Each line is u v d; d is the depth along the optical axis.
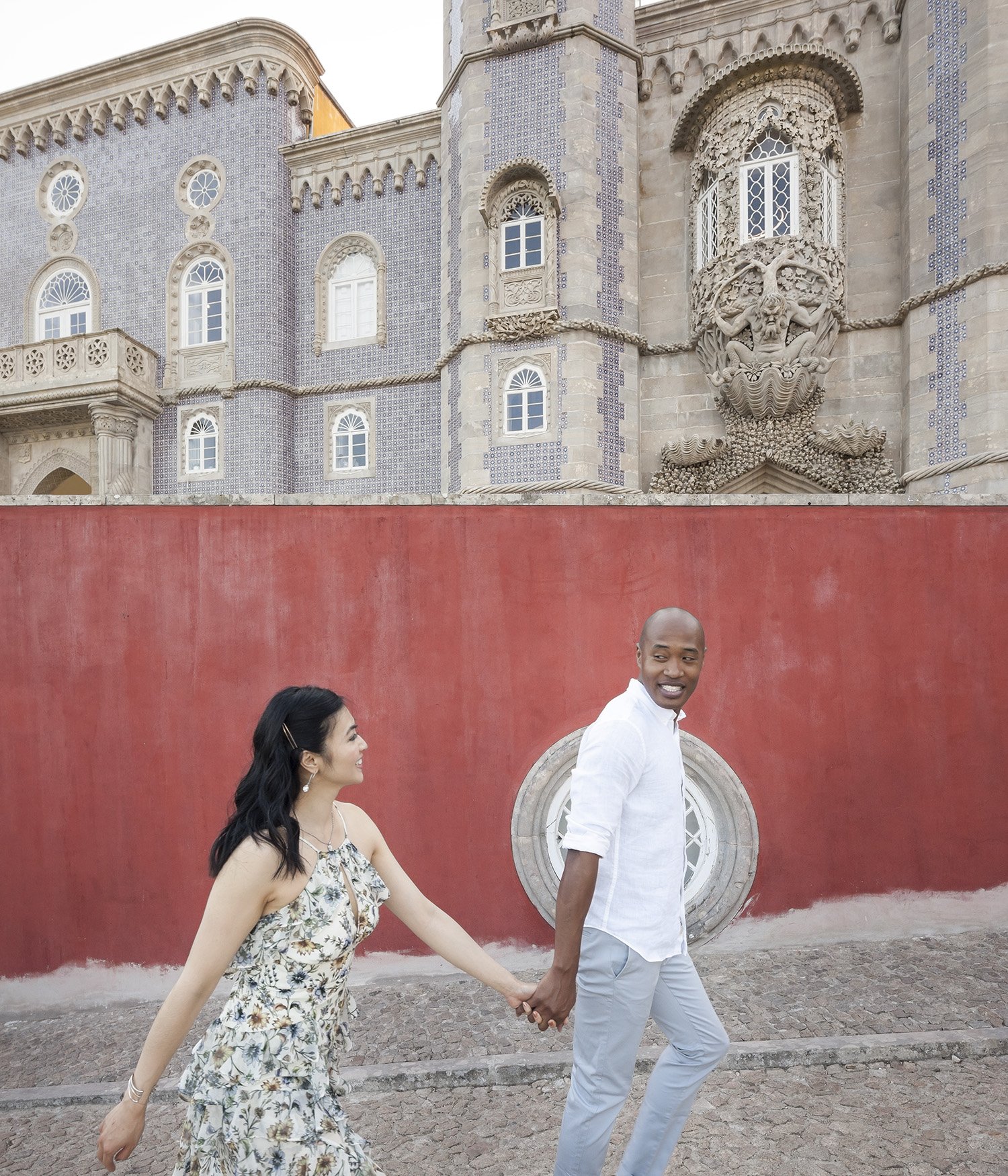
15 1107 3.19
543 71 12.48
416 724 4.35
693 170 12.63
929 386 10.91
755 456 12.04
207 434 15.83
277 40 15.30
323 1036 1.64
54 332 17.19
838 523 4.38
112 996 4.20
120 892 4.23
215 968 1.54
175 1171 1.60
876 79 11.83
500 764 4.34
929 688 4.35
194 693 4.30
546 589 4.37
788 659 4.36
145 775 4.27
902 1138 2.66
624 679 4.36
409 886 1.98
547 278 12.41
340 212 15.57
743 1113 2.82
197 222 15.89
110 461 15.21
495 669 4.36
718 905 4.21
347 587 4.36
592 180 12.31
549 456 12.37
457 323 13.45
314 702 1.70
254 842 1.57
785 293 11.45
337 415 15.68
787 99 11.64
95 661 4.27
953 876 4.34
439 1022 3.67
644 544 4.38
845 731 4.35
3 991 4.17
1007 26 10.03
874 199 11.88
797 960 4.08
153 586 4.30
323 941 1.63
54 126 17.00
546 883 4.24
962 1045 3.15
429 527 4.39
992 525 4.38
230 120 15.64
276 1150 1.52
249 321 15.39
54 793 4.24
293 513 4.37
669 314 12.97
